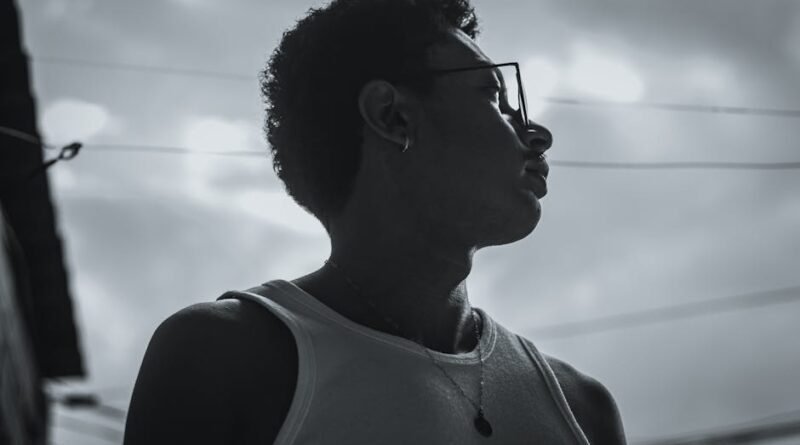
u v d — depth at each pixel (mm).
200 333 1534
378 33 1766
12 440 11258
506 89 1814
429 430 1524
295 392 1498
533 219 1728
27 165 9406
